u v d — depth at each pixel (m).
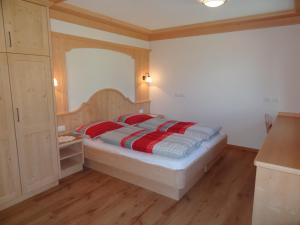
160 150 2.60
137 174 2.75
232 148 4.34
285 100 3.73
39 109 2.56
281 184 1.45
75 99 3.62
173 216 2.25
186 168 2.47
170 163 2.48
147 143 2.78
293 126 2.61
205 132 3.29
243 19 3.63
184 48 4.66
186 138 2.97
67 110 3.50
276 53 3.70
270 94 3.85
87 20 3.62
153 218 2.22
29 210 2.35
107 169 3.20
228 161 3.69
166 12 3.39
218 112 4.43
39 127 2.58
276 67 3.73
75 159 3.37
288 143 1.94
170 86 4.99
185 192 2.69
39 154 2.62
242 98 4.12
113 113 4.35
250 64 3.96
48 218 2.22
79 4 3.03
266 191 1.51
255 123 4.06
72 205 2.44
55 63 3.25
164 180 2.53
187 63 4.66
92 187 2.85
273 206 1.50
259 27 3.77
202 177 3.11
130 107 4.77
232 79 4.18
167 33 4.71
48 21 2.55
